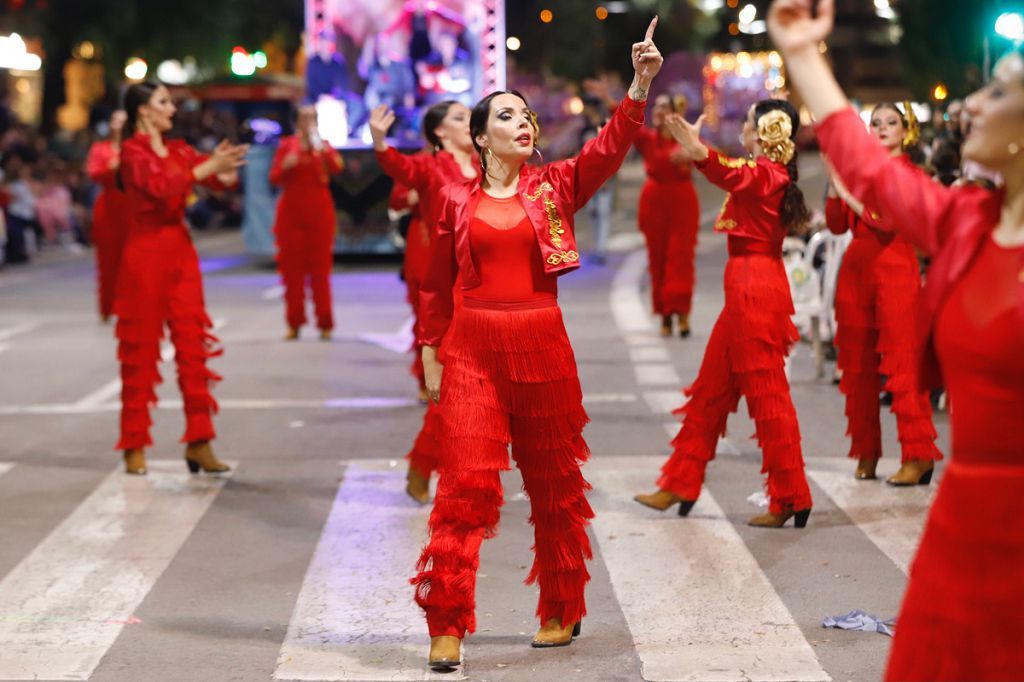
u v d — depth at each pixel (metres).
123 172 9.66
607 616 7.08
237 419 12.17
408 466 10.12
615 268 24.73
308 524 8.85
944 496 3.93
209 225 38.59
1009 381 3.76
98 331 18.23
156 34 43.75
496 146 6.28
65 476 10.21
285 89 40.12
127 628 6.98
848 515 8.83
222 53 44.47
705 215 35.88
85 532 8.71
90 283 24.84
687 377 13.86
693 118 60.72
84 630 6.95
